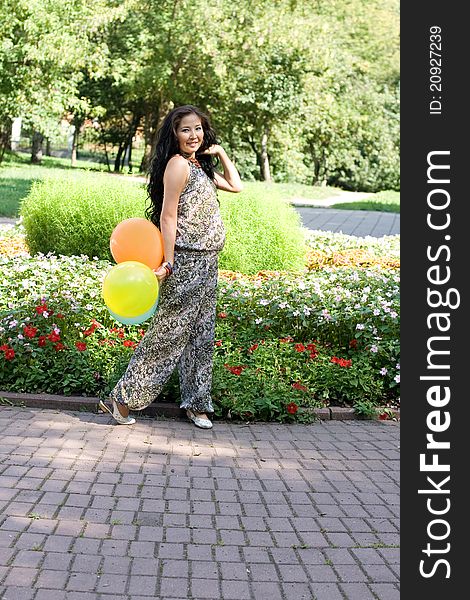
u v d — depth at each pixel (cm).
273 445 542
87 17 2697
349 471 500
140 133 4544
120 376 605
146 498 439
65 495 434
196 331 558
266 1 3206
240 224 1038
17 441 511
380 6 4838
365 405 620
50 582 344
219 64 3138
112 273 497
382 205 2959
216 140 558
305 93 3362
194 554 379
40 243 1055
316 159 4553
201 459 505
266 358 664
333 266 1083
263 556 382
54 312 678
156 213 553
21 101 2725
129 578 353
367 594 353
